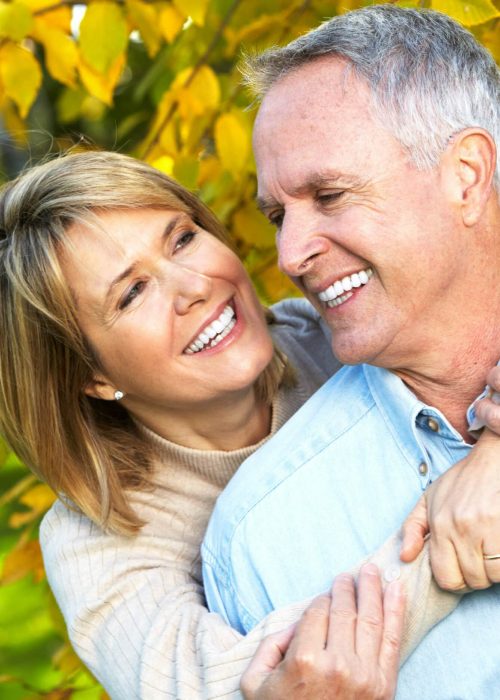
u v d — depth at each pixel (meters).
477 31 2.73
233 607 2.31
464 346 2.14
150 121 4.09
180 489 2.76
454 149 2.04
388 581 2.00
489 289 2.11
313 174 2.02
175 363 2.59
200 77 3.16
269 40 3.16
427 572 1.99
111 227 2.54
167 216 2.59
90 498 2.68
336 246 2.07
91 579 2.61
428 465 2.19
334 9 3.08
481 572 1.92
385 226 2.01
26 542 3.32
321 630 1.92
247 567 2.27
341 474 2.27
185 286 2.53
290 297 3.40
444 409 2.22
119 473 2.74
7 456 3.23
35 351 2.68
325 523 2.24
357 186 2.01
